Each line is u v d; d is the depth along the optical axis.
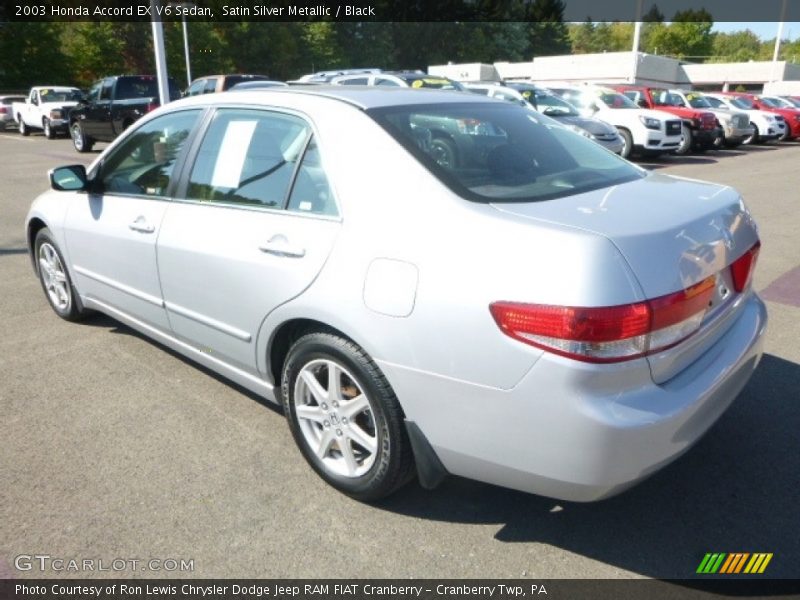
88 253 4.16
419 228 2.43
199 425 3.45
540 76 37.28
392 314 2.41
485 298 2.21
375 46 50.88
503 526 2.71
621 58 33.88
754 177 12.98
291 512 2.79
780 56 83.06
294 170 2.91
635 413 2.14
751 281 2.93
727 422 3.46
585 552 2.57
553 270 2.12
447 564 2.51
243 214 3.05
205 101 3.50
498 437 2.28
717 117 18.55
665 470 3.06
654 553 2.56
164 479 3.00
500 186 2.61
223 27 36.88
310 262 2.68
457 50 58.34
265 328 2.95
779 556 2.54
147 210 3.60
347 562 2.52
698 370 2.44
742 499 2.86
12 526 2.70
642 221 2.33
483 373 2.24
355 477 2.80
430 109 3.04
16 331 4.70
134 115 15.69
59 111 20.72
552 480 2.24
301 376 2.88
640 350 2.15
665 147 15.52
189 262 3.27
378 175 2.63
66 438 3.32
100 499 2.86
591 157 3.20
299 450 3.21
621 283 2.10
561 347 2.09
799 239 7.56
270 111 3.12
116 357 4.26
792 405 3.62
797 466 3.08
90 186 4.11
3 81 30.41
